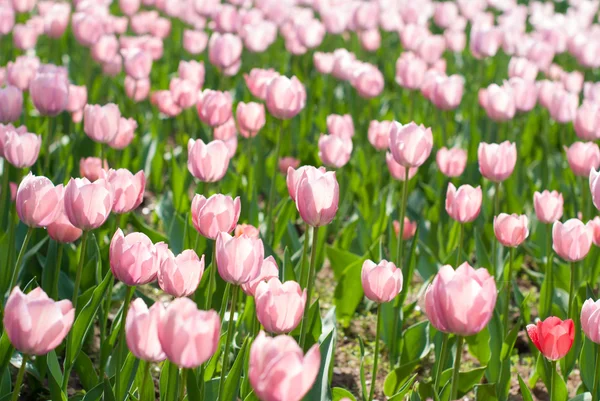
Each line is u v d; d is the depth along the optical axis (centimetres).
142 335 294
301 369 245
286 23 1144
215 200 376
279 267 514
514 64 883
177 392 389
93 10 982
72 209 354
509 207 702
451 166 620
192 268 336
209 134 766
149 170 762
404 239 598
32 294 304
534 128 891
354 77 774
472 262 702
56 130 812
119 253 339
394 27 1152
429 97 807
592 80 1160
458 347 349
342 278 573
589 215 668
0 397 393
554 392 428
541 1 1747
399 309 526
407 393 478
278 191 739
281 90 546
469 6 1266
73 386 494
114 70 879
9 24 877
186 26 1248
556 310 538
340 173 702
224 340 423
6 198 530
